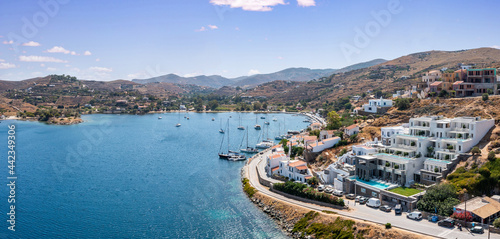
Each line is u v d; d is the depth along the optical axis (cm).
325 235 10581
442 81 19900
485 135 13062
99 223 12156
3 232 11494
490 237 8881
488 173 10950
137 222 12200
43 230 11638
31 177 18362
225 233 11294
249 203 13812
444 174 11938
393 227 9912
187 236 11125
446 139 13050
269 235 11150
